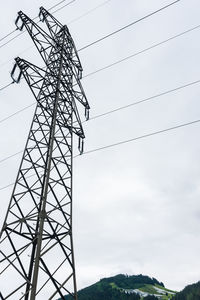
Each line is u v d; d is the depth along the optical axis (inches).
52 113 665.0
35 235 490.9
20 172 563.2
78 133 741.3
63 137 657.0
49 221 508.4
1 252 457.7
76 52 869.2
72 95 752.3
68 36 894.4
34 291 396.5
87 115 818.8
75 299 428.8
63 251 475.2
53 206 526.9
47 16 872.3
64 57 831.1
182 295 7052.2
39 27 797.2
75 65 868.0
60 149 629.3
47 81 725.9
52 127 624.4
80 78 875.4
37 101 688.4
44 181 574.9
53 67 786.2
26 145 606.9
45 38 804.6
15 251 467.5
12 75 683.4
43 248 480.1
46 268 444.1
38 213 499.5
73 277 450.0
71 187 567.2
